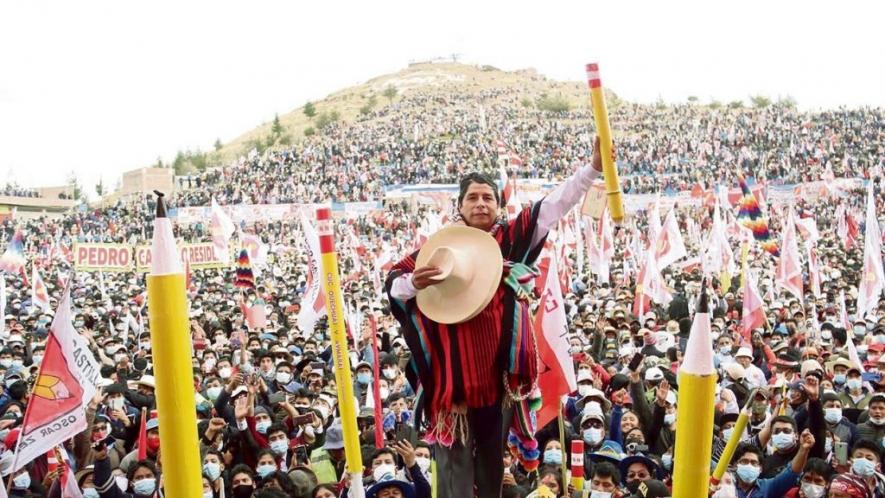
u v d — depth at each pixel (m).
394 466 9.36
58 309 8.12
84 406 8.37
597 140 4.07
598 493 8.86
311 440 11.64
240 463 10.68
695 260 33.81
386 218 65.19
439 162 95.00
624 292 25.61
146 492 9.20
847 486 8.13
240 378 12.60
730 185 76.94
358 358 17.33
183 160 142.12
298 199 81.12
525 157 95.06
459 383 4.05
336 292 4.31
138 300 28.72
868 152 85.62
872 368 15.84
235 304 28.91
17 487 9.91
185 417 3.00
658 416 11.09
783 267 21.70
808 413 10.20
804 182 70.12
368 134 117.56
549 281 7.85
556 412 7.77
